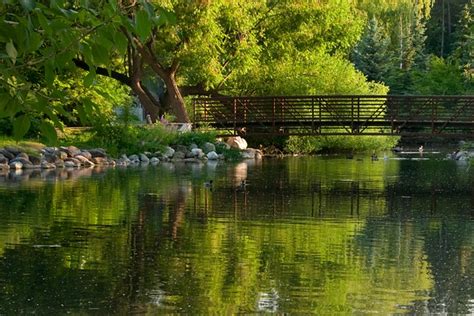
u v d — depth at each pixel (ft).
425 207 54.49
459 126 108.58
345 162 103.50
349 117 113.19
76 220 44.06
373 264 33.73
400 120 108.68
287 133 112.47
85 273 30.76
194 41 108.06
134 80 114.52
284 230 42.52
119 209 49.37
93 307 25.77
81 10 11.05
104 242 37.52
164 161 99.30
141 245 36.86
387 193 63.31
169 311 25.48
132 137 99.35
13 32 10.64
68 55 11.09
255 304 26.55
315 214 49.44
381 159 111.34
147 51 112.27
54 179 69.92
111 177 73.15
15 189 60.03
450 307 26.66
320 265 33.27
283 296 27.76
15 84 11.21
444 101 110.73
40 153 86.63
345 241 39.45
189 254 35.04
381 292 28.71
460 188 68.23
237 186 66.39
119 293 27.63
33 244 36.50
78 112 11.87
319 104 112.47
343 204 55.26
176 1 99.76
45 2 11.01
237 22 113.19
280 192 62.49
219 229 42.39
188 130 112.27
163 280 29.81
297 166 93.86
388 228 44.21
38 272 30.66
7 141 88.17
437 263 34.22
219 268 32.19
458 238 41.04
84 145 95.09
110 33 11.10
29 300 26.40
